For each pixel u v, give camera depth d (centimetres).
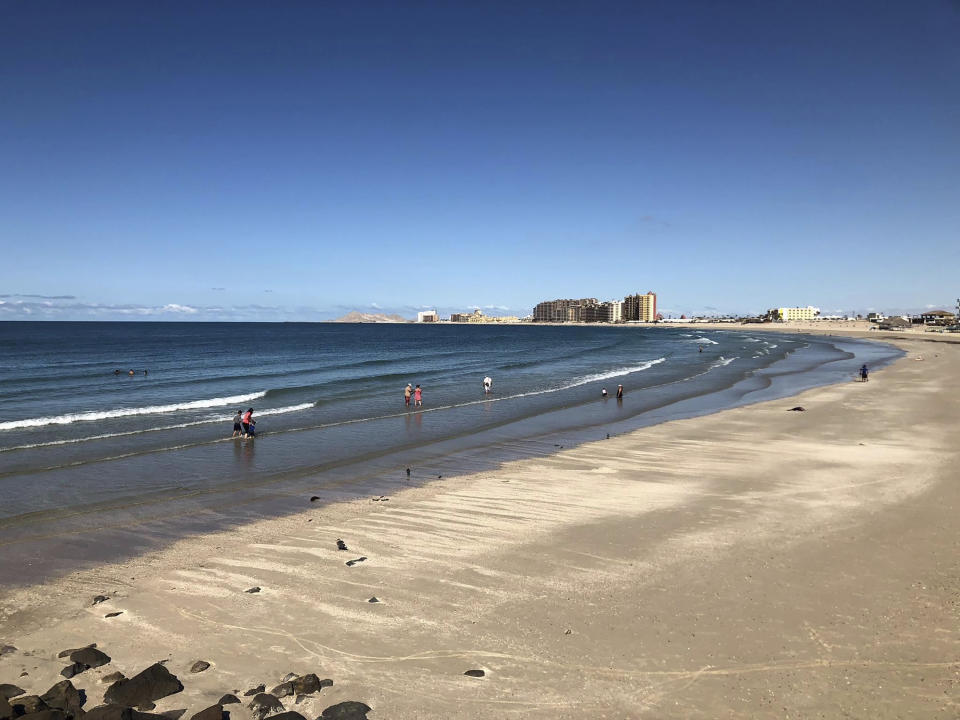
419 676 729
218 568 1073
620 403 3356
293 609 907
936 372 4738
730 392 3791
